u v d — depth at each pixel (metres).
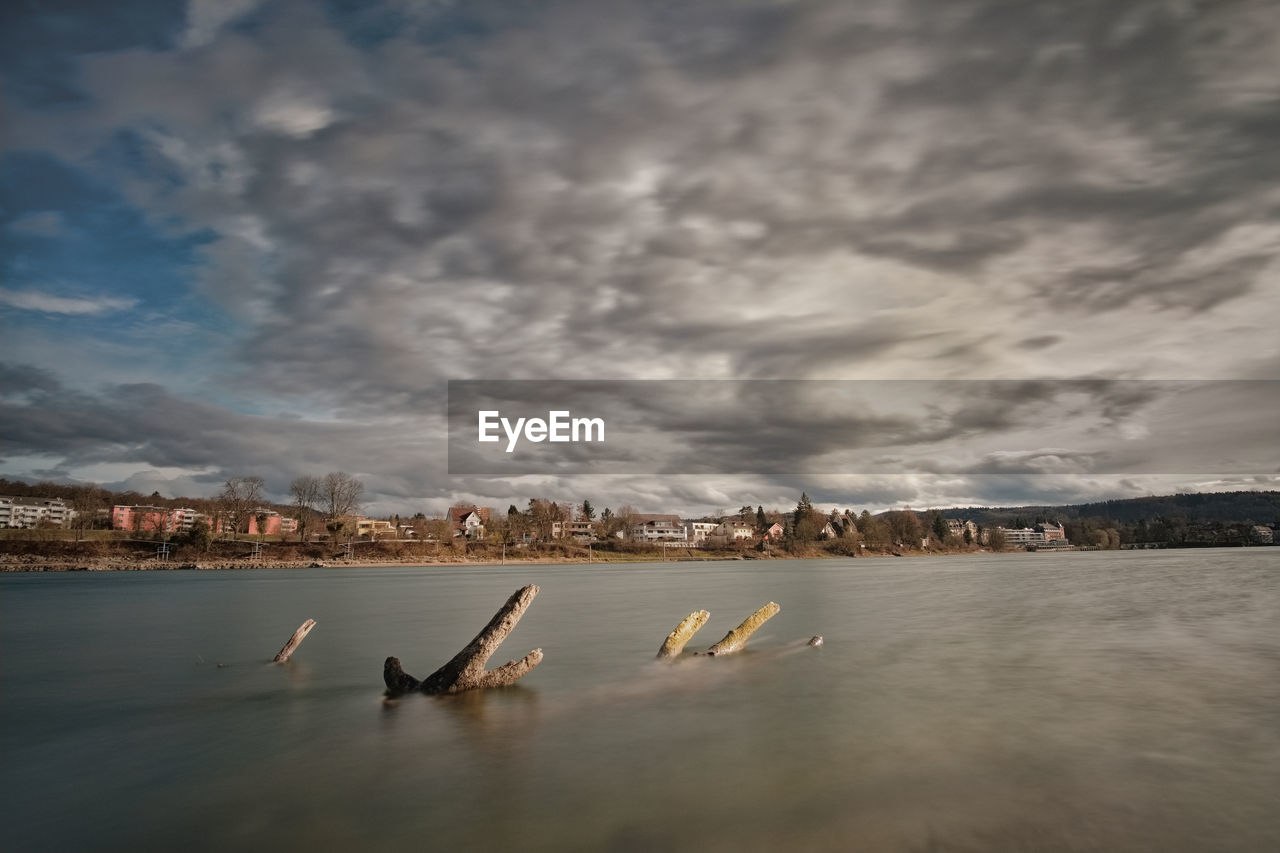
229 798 11.22
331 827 10.05
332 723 15.58
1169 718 14.98
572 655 24.53
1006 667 21.06
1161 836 9.19
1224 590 52.41
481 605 50.34
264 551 165.88
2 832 10.10
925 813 10.03
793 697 17.44
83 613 45.50
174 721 16.02
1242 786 10.91
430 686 18.53
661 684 19.16
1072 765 11.95
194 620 40.03
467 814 10.41
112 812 10.76
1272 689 17.78
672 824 9.86
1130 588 55.72
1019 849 8.86
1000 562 152.12
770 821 9.87
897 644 25.84
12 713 16.92
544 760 12.80
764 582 76.31
